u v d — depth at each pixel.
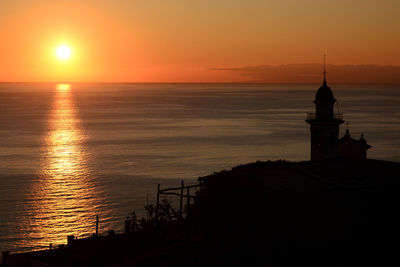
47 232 75.38
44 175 118.25
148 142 180.88
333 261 38.31
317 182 42.81
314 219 40.72
